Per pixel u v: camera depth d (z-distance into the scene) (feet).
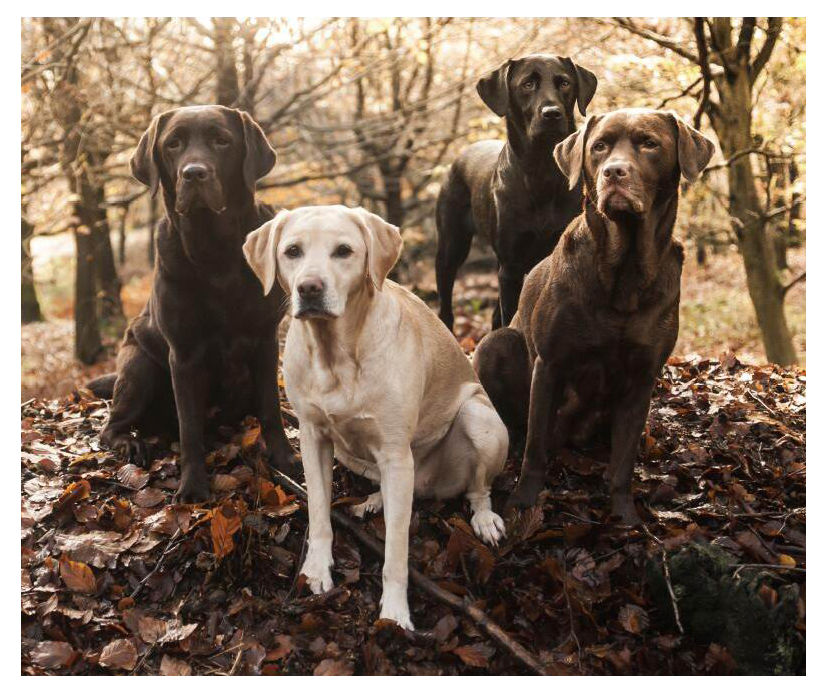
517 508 11.75
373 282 9.90
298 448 13.84
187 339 12.61
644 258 10.76
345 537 11.63
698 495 12.39
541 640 10.46
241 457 13.35
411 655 10.12
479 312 36.88
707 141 10.91
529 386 13.37
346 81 32.32
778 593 10.12
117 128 29.19
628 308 10.99
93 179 33.17
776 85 28.99
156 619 10.64
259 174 12.48
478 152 18.71
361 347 10.20
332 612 10.52
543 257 16.24
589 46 28.04
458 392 12.10
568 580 10.79
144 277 66.59
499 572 11.12
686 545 10.61
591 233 11.00
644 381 11.57
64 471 13.19
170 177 12.17
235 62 29.40
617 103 29.12
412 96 41.16
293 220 9.93
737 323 39.83
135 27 31.94
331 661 10.00
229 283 12.42
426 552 11.38
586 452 13.35
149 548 11.34
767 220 27.78
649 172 10.47
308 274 9.37
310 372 10.42
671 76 27.09
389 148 37.17
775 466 13.19
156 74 31.48
